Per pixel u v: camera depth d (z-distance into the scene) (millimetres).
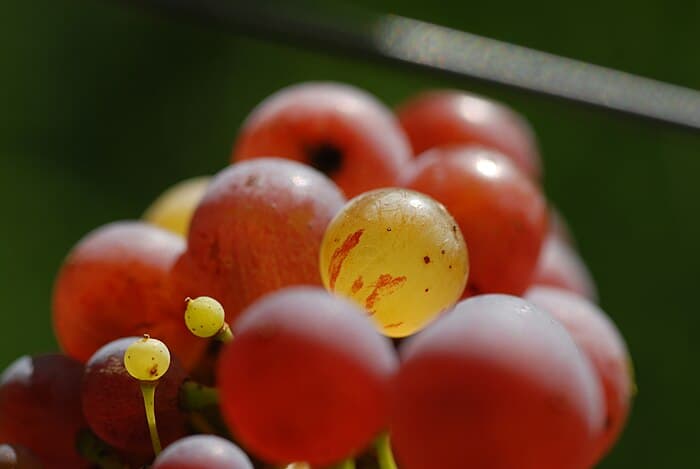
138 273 259
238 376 223
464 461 223
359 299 241
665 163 955
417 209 241
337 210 252
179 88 1017
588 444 226
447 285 241
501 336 225
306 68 1007
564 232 323
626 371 267
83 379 249
